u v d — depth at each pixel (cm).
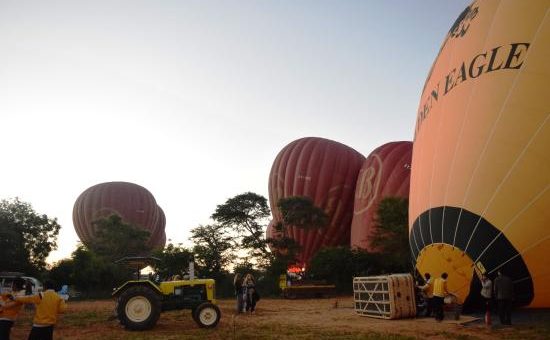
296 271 4147
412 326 1318
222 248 4066
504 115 1438
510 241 1374
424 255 1588
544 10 1478
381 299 1539
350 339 1080
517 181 1381
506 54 1496
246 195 4500
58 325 1416
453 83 1644
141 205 6612
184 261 3753
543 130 1366
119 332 1254
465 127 1529
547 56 1414
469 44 1647
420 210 1662
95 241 4600
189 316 1667
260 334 1178
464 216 1462
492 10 1639
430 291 1519
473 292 1431
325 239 5028
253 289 1900
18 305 764
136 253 4547
